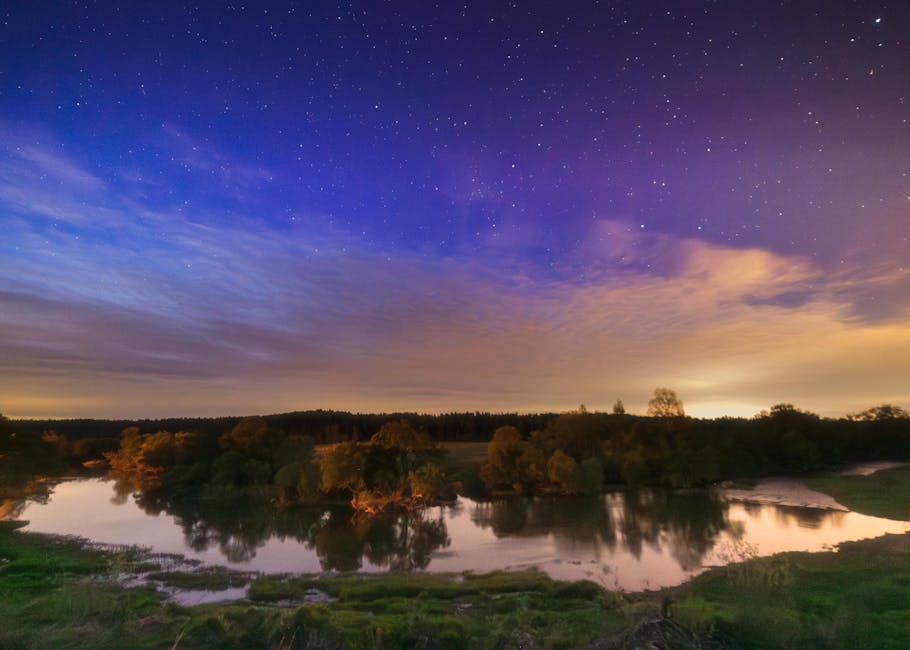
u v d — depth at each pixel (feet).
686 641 66.39
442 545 169.89
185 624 73.92
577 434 349.82
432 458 304.71
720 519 200.03
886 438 409.08
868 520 191.93
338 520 222.28
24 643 66.33
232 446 340.18
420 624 75.15
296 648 67.77
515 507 244.83
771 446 352.90
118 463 401.29
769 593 92.48
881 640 68.74
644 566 135.95
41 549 152.87
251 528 203.82
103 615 78.48
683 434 347.97
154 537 183.21
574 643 70.03
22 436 307.37
